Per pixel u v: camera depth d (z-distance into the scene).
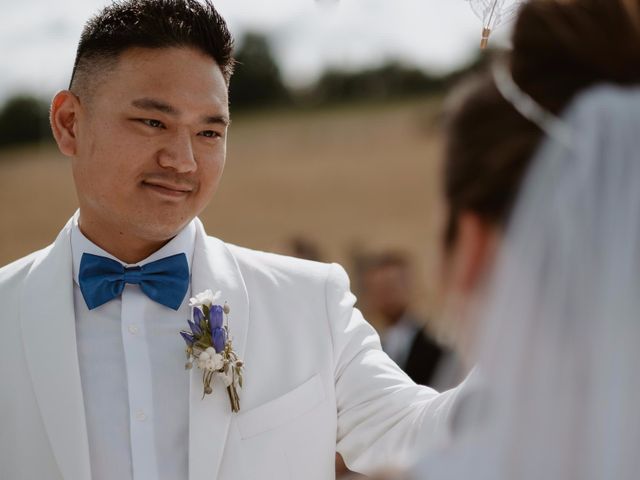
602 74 1.06
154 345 2.31
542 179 1.02
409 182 29.94
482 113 1.05
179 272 2.38
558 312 1.00
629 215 1.00
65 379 2.21
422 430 2.09
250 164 35.97
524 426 0.99
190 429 2.18
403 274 4.98
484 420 1.05
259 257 2.57
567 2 1.09
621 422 0.96
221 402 2.22
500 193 1.03
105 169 2.25
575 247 1.00
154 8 2.28
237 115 51.41
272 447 2.26
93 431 2.20
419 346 4.71
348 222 26.33
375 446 2.26
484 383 1.05
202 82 2.26
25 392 2.23
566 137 1.02
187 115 2.23
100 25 2.30
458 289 1.08
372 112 43.88
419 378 4.66
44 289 2.34
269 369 2.34
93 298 2.33
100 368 2.28
